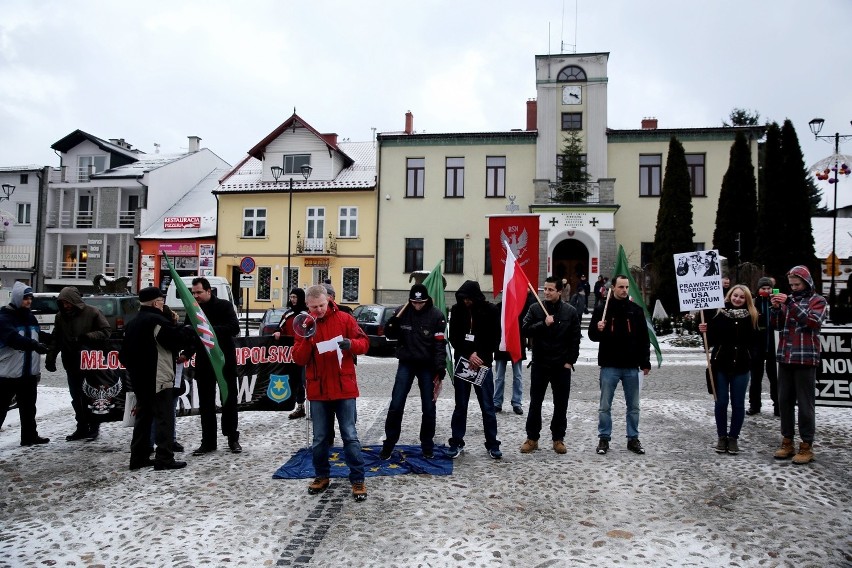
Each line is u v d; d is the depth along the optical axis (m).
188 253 33.00
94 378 7.30
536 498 5.18
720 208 24.02
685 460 6.28
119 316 17.69
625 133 28.66
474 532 4.48
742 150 23.66
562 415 6.62
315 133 31.78
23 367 6.94
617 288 6.65
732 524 4.61
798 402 6.17
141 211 34.38
